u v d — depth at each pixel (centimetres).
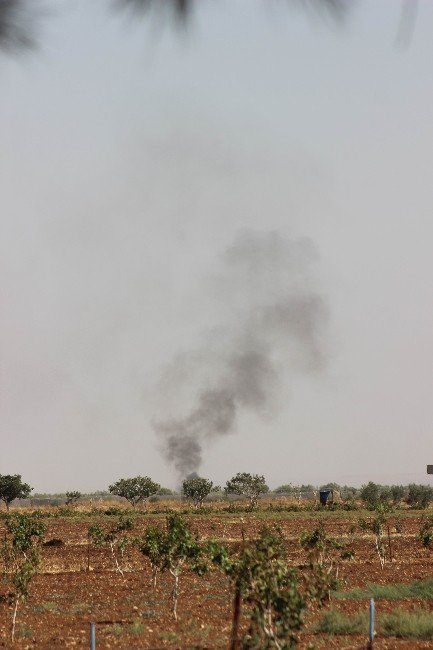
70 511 17888
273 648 3528
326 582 4016
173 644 4478
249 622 5194
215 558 3938
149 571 7912
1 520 15538
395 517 15012
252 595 3597
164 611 5644
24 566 4944
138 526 13575
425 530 9325
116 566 8031
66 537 11525
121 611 5688
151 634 4819
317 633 4784
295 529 12462
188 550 5438
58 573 7856
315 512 17075
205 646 4394
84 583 7156
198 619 5325
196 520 14838
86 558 8962
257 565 3703
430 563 8406
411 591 6219
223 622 5209
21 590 4850
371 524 8500
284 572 3625
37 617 5478
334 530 12275
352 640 4538
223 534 11756
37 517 10831
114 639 4675
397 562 8488
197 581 7106
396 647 4344
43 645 4534
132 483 19912
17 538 7225
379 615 5081
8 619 5375
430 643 4459
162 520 15038
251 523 13912
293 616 3519
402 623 4834
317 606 5625
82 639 4681
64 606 5928
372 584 6494
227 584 6825
